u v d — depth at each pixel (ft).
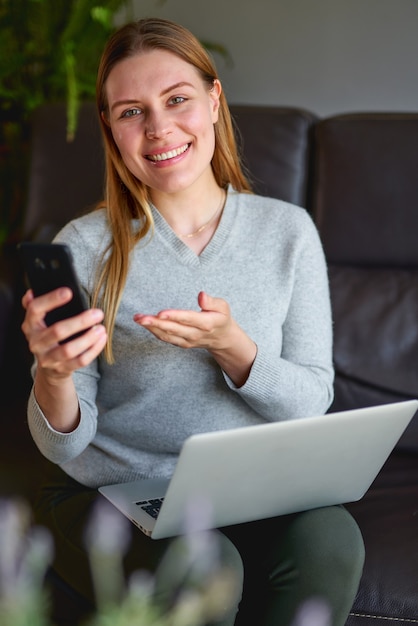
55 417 4.42
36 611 2.30
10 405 6.35
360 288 6.42
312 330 5.00
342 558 4.16
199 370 4.75
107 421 4.90
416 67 8.82
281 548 4.27
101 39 8.50
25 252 3.73
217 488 3.94
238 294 4.92
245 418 4.85
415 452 6.00
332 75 9.07
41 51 8.61
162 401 4.80
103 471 4.90
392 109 8.98
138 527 4.29
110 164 4.98
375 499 5.35
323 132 6.62
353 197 6.50
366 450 4.24
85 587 4.35
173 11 9.32
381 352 6.18
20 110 8.80
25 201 6.91
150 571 3.96
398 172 6.45
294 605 4.13
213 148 4.91
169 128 4.66
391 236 6.47
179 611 2.67
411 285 6.39
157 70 4.68
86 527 4.41
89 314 3.76
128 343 4.82
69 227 5.09
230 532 4.57
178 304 4.87
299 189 6.61
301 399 4.69
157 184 4.79
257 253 5.02
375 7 8.80
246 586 4.40
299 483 4.20
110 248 4.92
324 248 6.57
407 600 4.49
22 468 5.45
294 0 9.00
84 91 8.51
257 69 9.25
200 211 5.04
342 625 4.21
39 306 3.74
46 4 8.39
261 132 6.64
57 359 3.84
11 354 6.56
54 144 6.88
